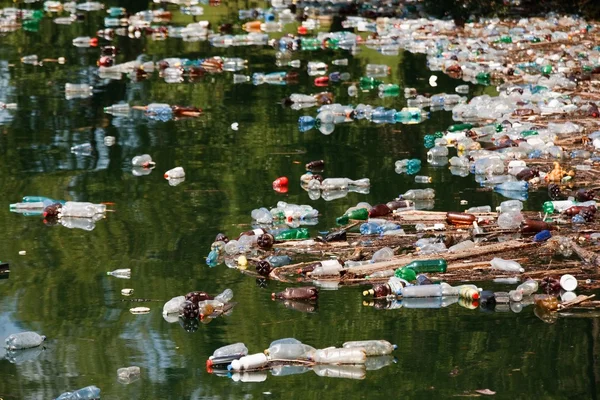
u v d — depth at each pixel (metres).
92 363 10.93
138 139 21.84
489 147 20.78
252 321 12.13
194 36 36.47
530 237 15.10
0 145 21.16
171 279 13.55
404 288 12.97
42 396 10.13
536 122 22.73
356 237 15.19
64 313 12.36
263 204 17.11
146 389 10.30
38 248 14.88
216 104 25.50
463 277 13.62
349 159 20.22
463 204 17.05
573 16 38.50
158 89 27.25
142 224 16.00
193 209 16.81
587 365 10.84
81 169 19.38
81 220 16.25
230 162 19.95
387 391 10.32
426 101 25.38
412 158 20.34
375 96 26.47
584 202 16.48
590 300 12.79
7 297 12.91
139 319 12.20
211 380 10.55
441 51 32.12
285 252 14.62
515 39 33.66
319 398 10.09
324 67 30.00
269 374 10.77
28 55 32.19
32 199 17.09
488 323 12.12
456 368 10.84
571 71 28.08
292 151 20.88
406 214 16.25
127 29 37.59
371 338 11.65
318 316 12.30
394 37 35.16
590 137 20.97
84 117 23.89
